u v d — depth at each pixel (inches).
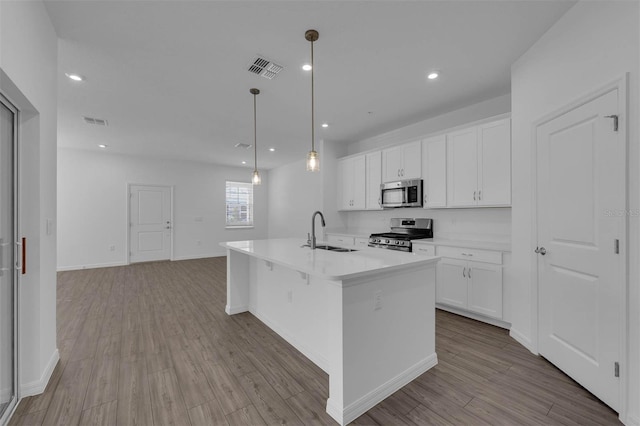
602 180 67.1
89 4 73.9
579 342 74.5
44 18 74.3
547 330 87.2
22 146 70.6
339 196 213.2
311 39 88.9
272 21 81.5
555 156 82.2
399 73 111.5
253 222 326.3
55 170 84.8
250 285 134.3
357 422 63.7
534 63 92.4
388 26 84.0
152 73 109.6
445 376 80.7
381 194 177.5
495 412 65.8
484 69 108.7
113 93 126.9
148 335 108.7
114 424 62.9
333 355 66.3
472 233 145.2
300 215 282.0
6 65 53.6
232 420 64.2
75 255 232.1
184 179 282.5
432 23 83.0
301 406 69.0
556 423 62.0
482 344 100.1
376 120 165.6
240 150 238.8
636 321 59.3
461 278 125.6
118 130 181.6
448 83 119.9
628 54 61.2
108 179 245.8
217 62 102.4
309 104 141.8
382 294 72.5
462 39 90.5
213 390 75.0
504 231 133.1
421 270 83.4
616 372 63.8
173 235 275.6
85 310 136.4
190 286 180.7
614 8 64.6
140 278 201.8
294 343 99.8
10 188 68.0
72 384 77.1
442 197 144.9
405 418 64.7
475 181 130.7
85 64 102.8
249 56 99.0
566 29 79.0
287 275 104.8
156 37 88.0
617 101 63.1
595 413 64.9
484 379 79.0
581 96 72.3
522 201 98.2
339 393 64.3
